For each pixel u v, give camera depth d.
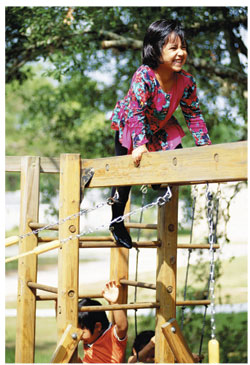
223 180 3.08
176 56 3.55
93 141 9.68
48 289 4.28
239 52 8.28
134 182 3.46
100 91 9.69
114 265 4.92
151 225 4.38
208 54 8.50
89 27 8.19
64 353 3.72
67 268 3.81
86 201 10.85
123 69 9.16
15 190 19.06
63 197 3.89
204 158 2.98
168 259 4.12
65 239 3.78
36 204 4.69
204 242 6.93
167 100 3.69
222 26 8.17
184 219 8.03
